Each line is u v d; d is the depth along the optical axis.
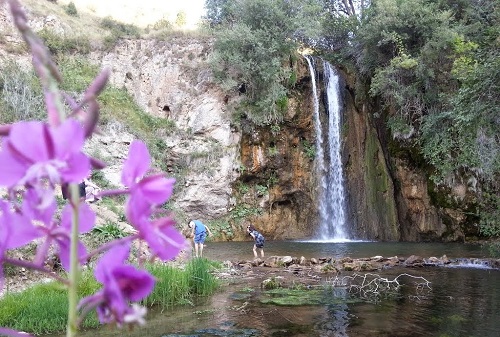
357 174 25.31
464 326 6.59
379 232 24.36
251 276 11.19
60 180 0.69
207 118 23.97
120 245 0.76
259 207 24.16
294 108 24.25
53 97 0.76
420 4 22.06
